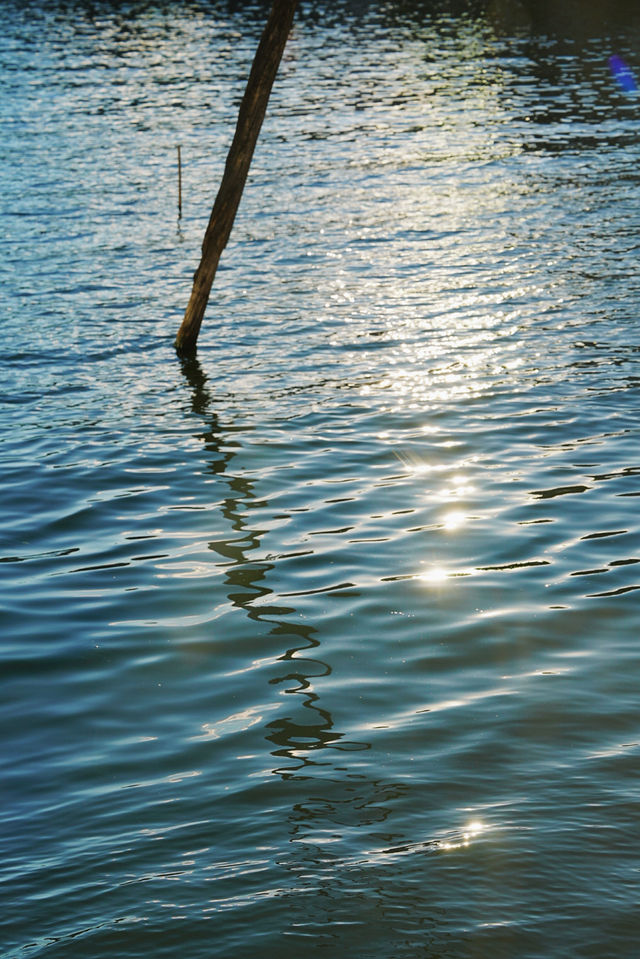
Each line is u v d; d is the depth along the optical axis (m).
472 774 5.43
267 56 11.98
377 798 5.24
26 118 29.84
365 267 16.88
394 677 6.51
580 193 20.95
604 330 13.70
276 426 11.10
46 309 15.24
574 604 7.36
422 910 4.44
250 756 5.71
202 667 6.74
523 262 16.80
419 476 9.75
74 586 7.92
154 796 5.37
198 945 4.30
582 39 39.97
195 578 7.98
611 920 4.35
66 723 6.15
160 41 43.12
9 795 5.45
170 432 11.05
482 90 32.03
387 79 34.22
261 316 14.80
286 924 4.39
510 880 4.60
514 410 11.29
